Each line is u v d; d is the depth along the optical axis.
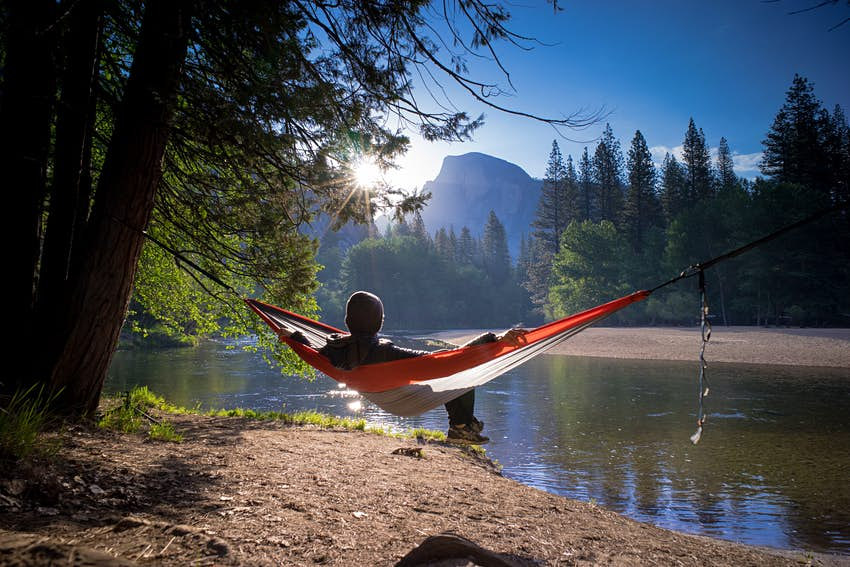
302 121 6.56
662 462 11.15
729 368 29.33
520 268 127.19
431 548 3.03
